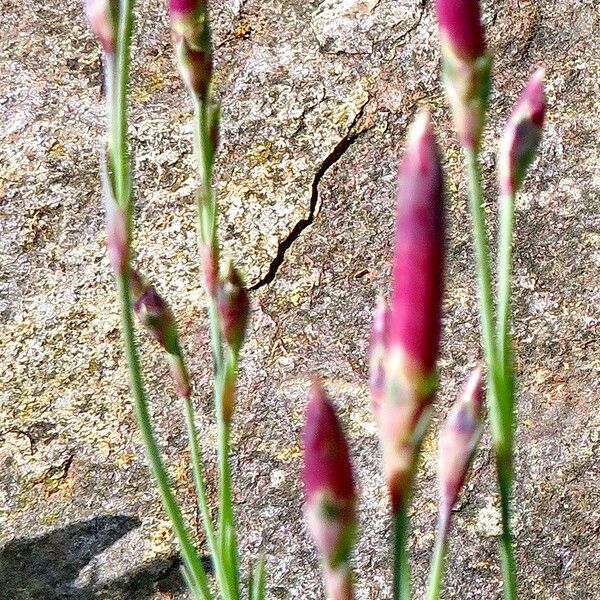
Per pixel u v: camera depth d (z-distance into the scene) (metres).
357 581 0.24
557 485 0.25
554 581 0.24
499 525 0.25
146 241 0.30
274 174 0.31
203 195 0.14
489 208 0.30
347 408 0.27
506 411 0.11
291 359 0.28
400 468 0.07
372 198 0.31
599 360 0.28
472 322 0.28
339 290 0.29
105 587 0.24
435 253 0.07
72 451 0.26
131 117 0.32
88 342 0.28
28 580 0.24
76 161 0.32
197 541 0.25
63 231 0.30
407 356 0.07
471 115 0.10
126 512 0.25
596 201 0.31
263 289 0.29
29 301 0.29
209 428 0.27
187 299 0.29
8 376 0.28
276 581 0.24
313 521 0.08
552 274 0.29
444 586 0.24
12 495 0.26
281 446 0.26
